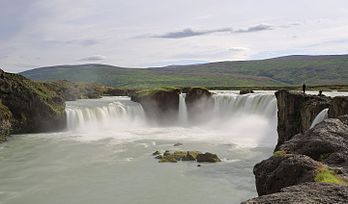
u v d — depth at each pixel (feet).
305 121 136.98
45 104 214.48
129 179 111.75
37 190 102.73
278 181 56.03
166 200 92.68
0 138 184.14
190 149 158.10
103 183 108.17
